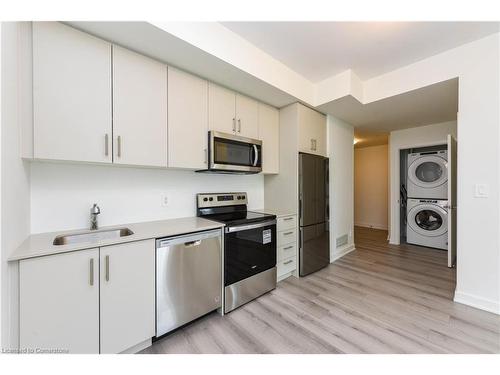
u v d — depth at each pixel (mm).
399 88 2348
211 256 1757
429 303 1982
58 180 1563
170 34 1416
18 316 1026
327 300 2064
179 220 2043
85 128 1355
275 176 2854
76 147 1324
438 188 3662
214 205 2410
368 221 5617
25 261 1031
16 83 1123
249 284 2039
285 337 1549
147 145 1625
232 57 1773
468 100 1912
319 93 2639
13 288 1015
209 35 1620
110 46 1460
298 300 2072
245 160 2279
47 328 1087
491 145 1811
